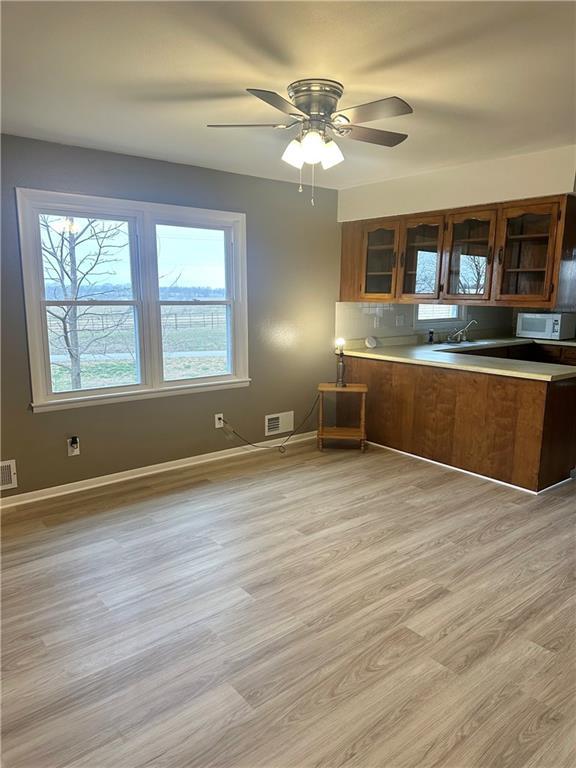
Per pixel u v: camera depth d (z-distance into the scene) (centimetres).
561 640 218
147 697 187
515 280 396
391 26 183
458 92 245
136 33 188
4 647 213
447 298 432
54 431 356
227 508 346
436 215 430
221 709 182
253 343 455
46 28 184
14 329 331
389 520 329
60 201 338
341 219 500
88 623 228
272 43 196
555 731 173
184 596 248
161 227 393
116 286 375
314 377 505
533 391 366
